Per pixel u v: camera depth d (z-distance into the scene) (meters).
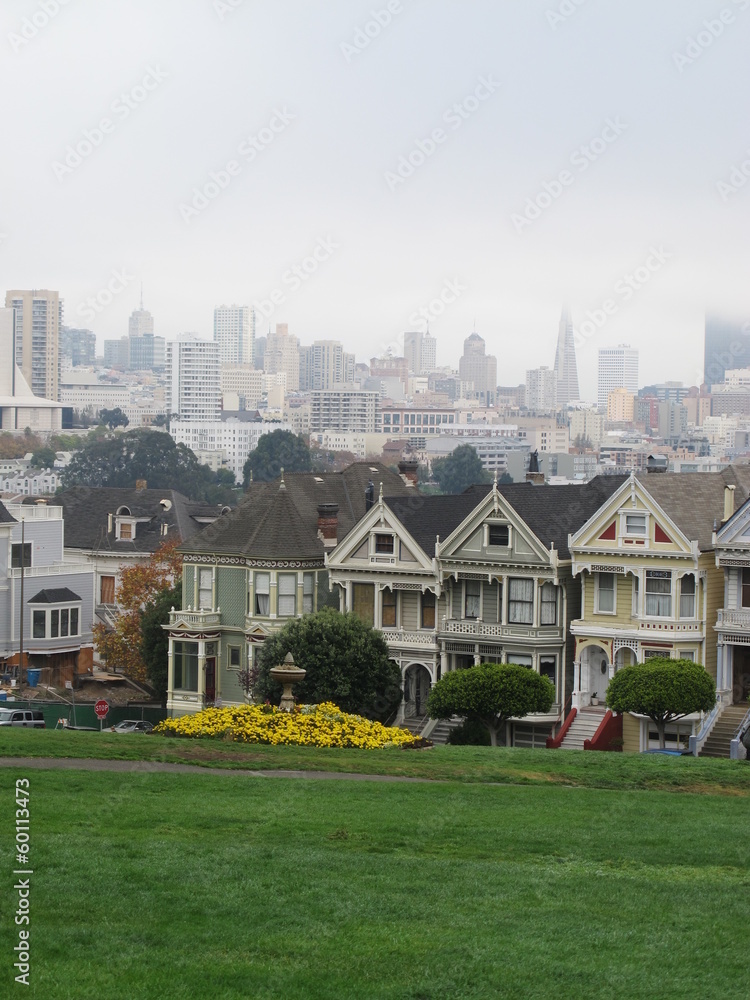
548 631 87.38
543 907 38.94
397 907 38.50
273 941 35.81
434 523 94.38
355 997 32.91
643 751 79.50
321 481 105.94
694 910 38.94
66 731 64.88
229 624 100.81
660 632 83.06
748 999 33.41
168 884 39.44
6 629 124.81
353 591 95.06
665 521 82.81
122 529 150.00
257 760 58.97
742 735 75.00
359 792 52.44
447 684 83.00
